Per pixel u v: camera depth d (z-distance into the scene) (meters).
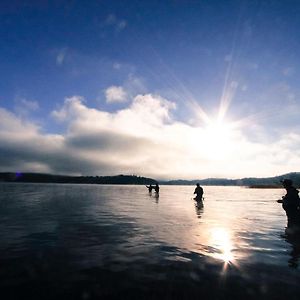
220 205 30.95
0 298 5.86
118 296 5.95
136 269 7.69
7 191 66.00
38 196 44.59
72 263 8.20
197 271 7.54
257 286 6.48
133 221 16.95
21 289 6.30
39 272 7.41
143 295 6.01
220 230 13.91
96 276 7.12
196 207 27.61
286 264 8.20
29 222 16.20
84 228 14.21
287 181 13.78
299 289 6.32
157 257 8.88
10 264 8.08
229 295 6.00
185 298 5.86
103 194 58.34
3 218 17.95
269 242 11.16
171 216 19.67
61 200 36.06
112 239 11.52
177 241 11.23
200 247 10.24
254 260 8.60
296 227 13.12
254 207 29.05
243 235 12.62
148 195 55.84
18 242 10.88
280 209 26.81
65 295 6.00
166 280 6.86
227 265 8.10
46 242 10.91
